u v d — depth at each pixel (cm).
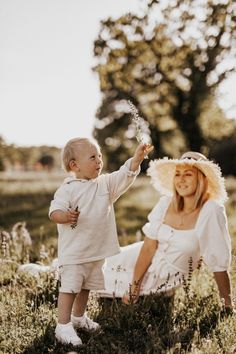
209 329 405
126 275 506
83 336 400
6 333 398
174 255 466
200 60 2942
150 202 1645
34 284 520
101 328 410
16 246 662
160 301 458
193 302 439
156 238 475
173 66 3081
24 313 435
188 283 443
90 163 406
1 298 480
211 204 452
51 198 1752
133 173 410
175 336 378
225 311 428
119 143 4519
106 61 3175
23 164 5822
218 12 1862
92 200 401
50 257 647
